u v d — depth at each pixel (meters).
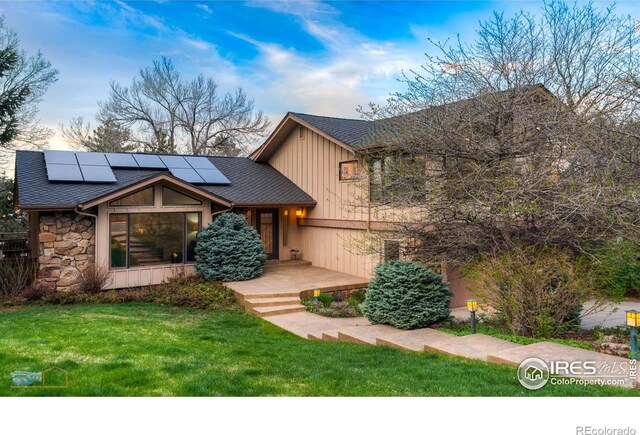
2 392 4.55
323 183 15.56
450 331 8.27
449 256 9.66
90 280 11.70
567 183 7.32
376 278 9.29
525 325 7.56
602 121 7.48
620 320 10.16
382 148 11.41
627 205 6.71
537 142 8.24
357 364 6.14
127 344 6.70
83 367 5.37
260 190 15.77
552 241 7.96
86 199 11.76
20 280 11.59
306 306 11.38
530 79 9.30
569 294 7.39
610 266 7.89
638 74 8.45
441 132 8.85
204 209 13.86
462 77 9.61
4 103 20.03
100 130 31.30
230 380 5.17
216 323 9.68
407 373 5.57
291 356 6.64
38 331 7.48
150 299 11.71
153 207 12.93
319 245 15.99
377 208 12.37
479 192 8.09
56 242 11.64
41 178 12.62
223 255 13.16
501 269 7.80
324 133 14.66
